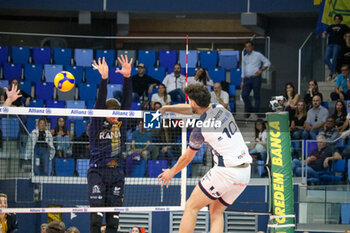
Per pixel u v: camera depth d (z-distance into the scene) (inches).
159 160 1079.6
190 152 477.4
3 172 1015.6
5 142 1024.9
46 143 1068.5
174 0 1525.6
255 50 1471.5
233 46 1798.7
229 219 1061.1
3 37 1534.2
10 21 1608.0
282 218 639.1
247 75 1338.6
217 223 482.9
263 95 1366.9
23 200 1026.7
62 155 1095.0
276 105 669.9
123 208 563.2
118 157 582.2
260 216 1058.7
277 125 650.8
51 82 1371.8
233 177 464.4
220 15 1571.1
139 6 1524.4
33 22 1608.0
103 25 1581.0
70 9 1515.7
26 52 1445.6
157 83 1348.4
